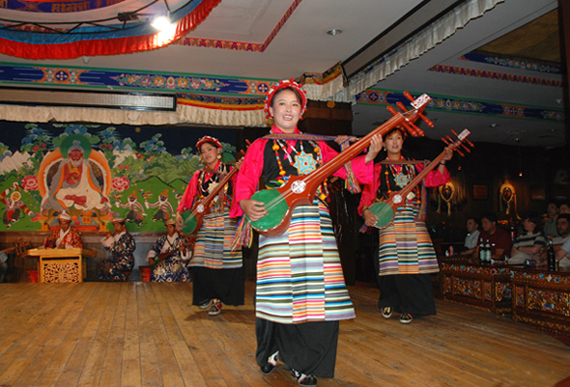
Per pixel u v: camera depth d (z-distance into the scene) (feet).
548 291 13.43
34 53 18.90
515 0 15.79
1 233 27.22
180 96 23.89
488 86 25.38
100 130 28.76
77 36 18.90
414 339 10.55
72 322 12.62
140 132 29.25
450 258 17.90
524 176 39.52
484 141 37.60
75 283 21.35
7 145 27.66
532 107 29.45
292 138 7.57
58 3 17.38
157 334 11.15
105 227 28.32
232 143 30.27
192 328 11.83
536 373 8.00
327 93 22.77
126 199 28.76
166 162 29.43
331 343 7.02
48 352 9.53
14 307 14.98
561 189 38.60
